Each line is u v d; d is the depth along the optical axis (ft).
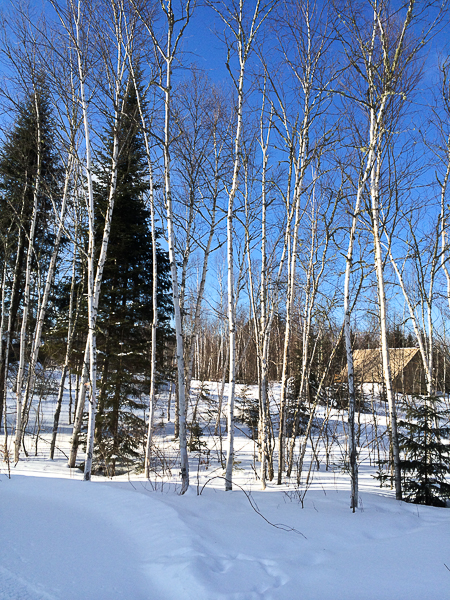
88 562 11.60
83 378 35.58
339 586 11.49
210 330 128.16
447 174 34.76
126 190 39.63
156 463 37.47
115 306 40.60
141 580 10.75
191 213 41.88
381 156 27.99
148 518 15.43
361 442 56.85
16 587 9.68
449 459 27.09
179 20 26.30
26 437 50.06
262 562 12.67
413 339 83.10
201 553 12.20
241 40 28.19
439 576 12.49
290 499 23.06
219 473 35.32
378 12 26.61
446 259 34.12
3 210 42.22
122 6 30.27
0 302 49.60
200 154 38.09
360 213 27.25
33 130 38.40
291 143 32.48
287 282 35.14
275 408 58.49
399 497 26.27
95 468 36.78
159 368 42.60
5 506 16.53
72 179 40.27
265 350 32.40
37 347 41.11
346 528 17.74
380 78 26.48
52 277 44.80
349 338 23.67
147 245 43.47
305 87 32.01
